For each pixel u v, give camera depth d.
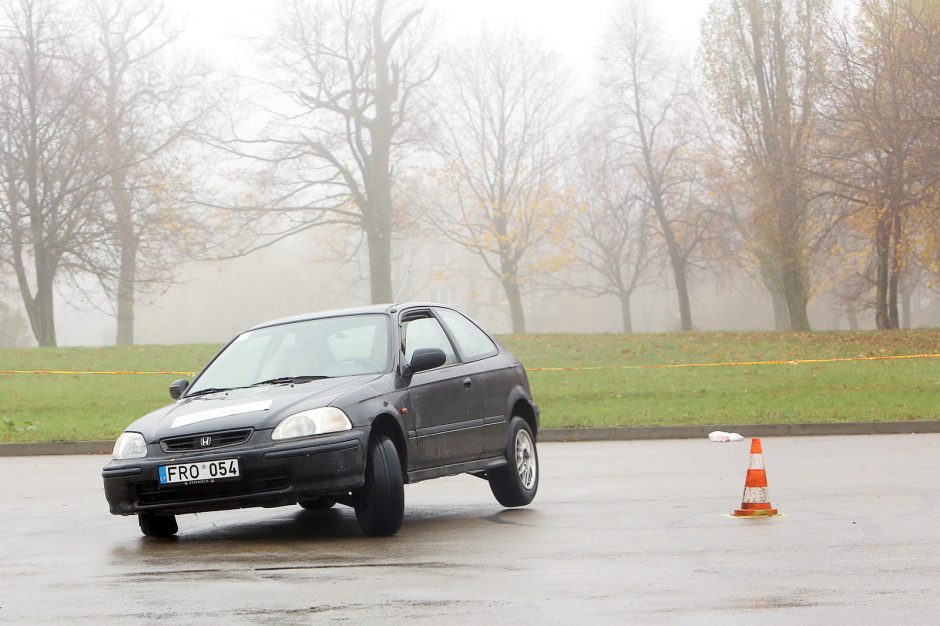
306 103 67.38
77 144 60.75
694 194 84.12
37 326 60.81
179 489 11.52
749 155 61.81
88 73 61.34
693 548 10.73
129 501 11.66
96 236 61.47
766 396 32.59
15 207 59.91
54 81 60.22
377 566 10.07
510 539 11.61
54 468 23.00
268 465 11.31
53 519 14.64
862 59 52.00
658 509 13.87
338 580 9.38
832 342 47.69
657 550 10.66
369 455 11.80
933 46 49.25
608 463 20.77
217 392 13.00
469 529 12.49
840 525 12.06
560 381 37.28
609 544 11.10
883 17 51.78
